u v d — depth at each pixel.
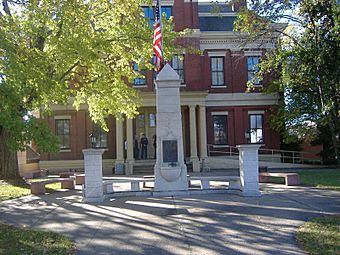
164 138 14.58
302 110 29.75
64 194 15.59
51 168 31.20
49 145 14.71
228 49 32.91
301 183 17.09
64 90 16.67
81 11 16.94
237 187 14.47
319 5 22.50
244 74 32.91
